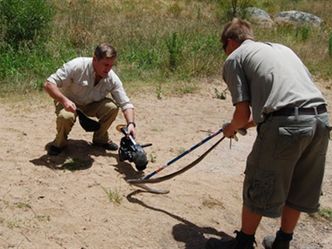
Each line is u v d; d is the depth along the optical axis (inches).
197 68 369.4
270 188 138.8
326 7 860.6
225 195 194.1
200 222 173.5
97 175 192.7
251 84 140.3
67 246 150.6
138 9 651.5
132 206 175.3
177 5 711.7
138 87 330.0
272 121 136.3
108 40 417.4
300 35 542.3
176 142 241.8
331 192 214.5
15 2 374.3
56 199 173.5
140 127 259.1
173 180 198.8
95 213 168.1
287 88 136.5
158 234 162.7
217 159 227.8
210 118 287.0
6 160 198.4
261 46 143.1
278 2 861.8
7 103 273.1
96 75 197.0
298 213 152.4
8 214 162.2
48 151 206.4
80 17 484.1
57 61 348.5
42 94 292.5
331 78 411.2
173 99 316.5
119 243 155.3
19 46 359.6
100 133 212.5
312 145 140.6
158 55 382.6
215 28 510.9
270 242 165.5
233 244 153.2
